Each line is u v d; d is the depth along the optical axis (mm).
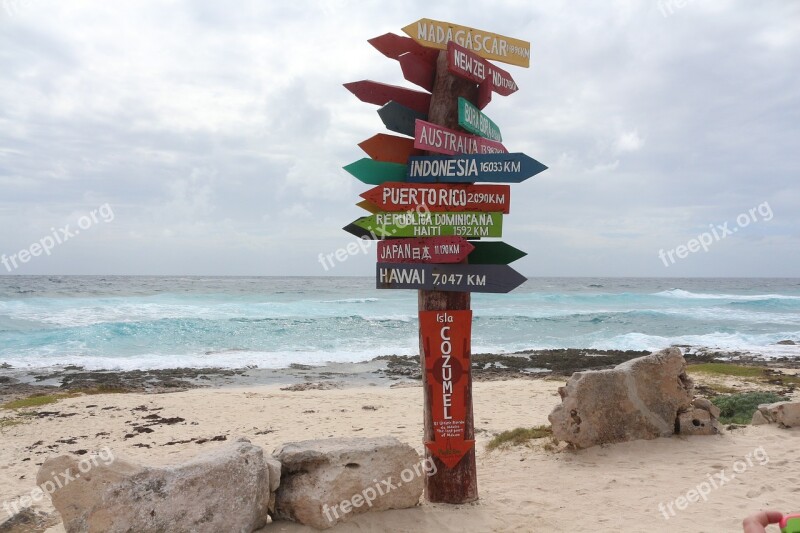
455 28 5793
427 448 5734
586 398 7609
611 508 5582
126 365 19922
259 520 4762
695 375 16484
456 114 5773
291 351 23141
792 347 24859
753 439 7766
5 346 23078
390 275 5695
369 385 17000
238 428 11195
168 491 4281
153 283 85125
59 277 133500
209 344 24562
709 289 88125
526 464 7320
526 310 40938
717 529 4988
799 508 5367
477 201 5676
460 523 5145
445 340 5641
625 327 31953
